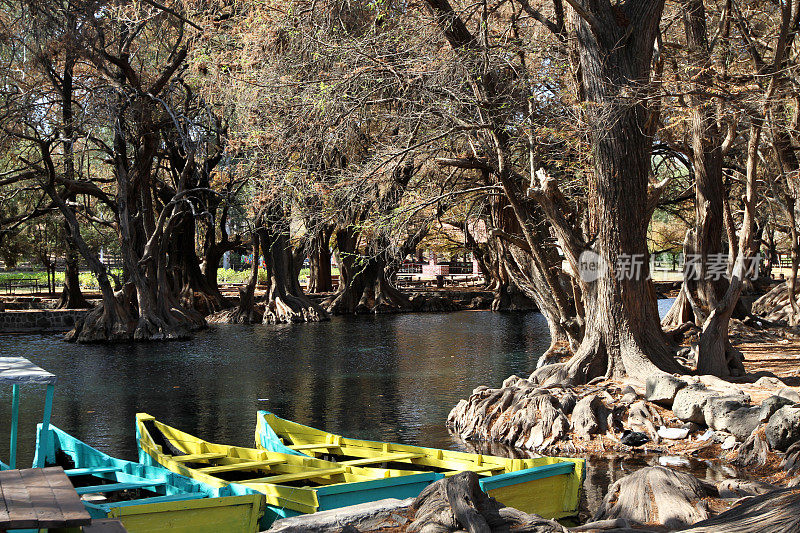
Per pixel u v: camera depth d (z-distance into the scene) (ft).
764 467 35.60
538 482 26.99
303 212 61.36
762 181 66.95
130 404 58.39
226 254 228.43
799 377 50.08
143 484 29.19
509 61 52.95
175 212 111.34
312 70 55.42
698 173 69.92
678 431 41.55
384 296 149.59
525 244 61.21
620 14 46.83
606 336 50.24
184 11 96.68
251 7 67.67
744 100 45.96
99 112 100.53
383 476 29.14
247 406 57.21
